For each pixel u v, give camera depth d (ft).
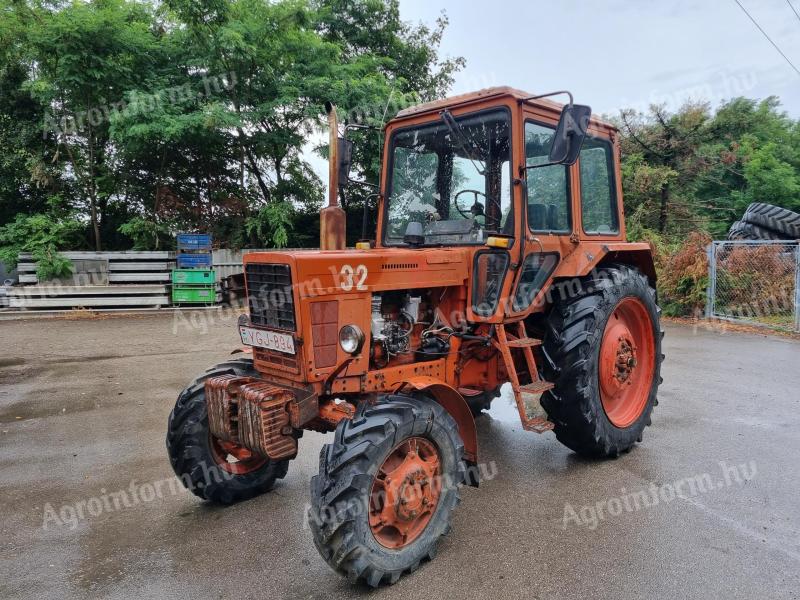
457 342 11.14
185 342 27.45
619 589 8.18
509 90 10.80
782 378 19.94
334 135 11.84
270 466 11.69
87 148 40.57
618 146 14.60
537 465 12.77
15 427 15.58
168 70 38.68
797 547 9.25
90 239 42.42
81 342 27.35
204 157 42.39
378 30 48.11
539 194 11.88
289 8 39.88
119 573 8.77
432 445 9.15
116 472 12.64
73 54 34.88
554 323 12.64
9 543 9.69
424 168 12.51
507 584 8.36
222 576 8.68
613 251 13.94
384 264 9.86
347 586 8.41
